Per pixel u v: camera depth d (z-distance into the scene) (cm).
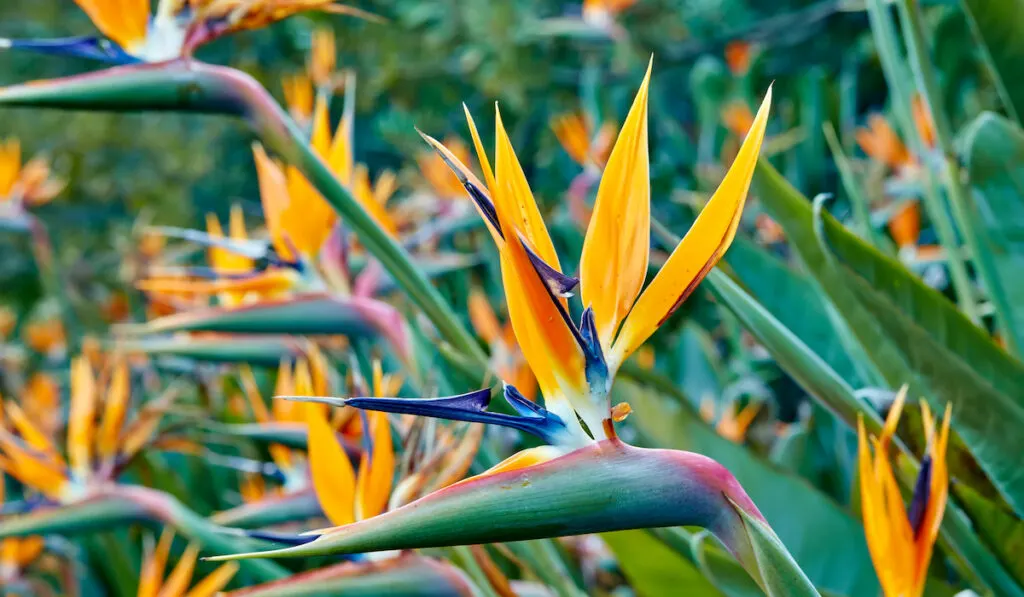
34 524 102
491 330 121
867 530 75
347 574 84
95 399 109
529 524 71
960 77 158
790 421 149
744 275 110
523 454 72
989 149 99
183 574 102
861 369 104
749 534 71
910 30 101
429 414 72
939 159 119
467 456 87
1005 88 102
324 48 125
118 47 88
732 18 348
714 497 71
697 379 150
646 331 73
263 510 102
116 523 102
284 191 101
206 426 108
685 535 92
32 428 107
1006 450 91
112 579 143
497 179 73
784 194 94
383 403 72
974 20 100
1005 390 90
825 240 90
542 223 74
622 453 72
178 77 88
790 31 333
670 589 94
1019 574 90
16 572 133
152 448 111
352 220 92
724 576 88
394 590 83
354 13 89
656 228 96
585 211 168
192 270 104
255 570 102
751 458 100
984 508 90
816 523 98
